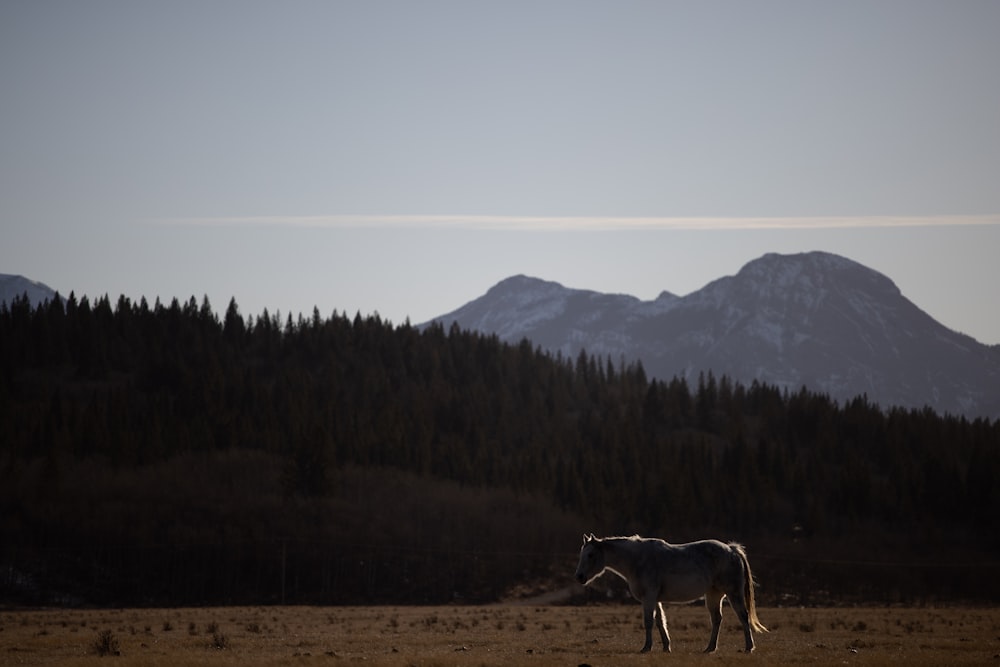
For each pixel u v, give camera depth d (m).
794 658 25.39
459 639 35.88
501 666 23.94
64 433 165.25
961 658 25.91
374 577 129.50
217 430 174.75
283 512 145.62
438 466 177.00
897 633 40.28
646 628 27.75
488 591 127.88
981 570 144.38
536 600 122.94
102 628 46.25
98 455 162.12
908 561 149.25
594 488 162.88
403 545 140.62
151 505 143.75
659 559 27.92
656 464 185.12
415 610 79.25
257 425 184.38
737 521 163.50
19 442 162.62
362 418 193.62
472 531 147.88
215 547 132.12
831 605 123.75
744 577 28.38
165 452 164.62
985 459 178.38
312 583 127.50
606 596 122.75
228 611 74.31
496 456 182.25
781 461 185.25
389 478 166.12
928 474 176.25
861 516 171.00
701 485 170.38
